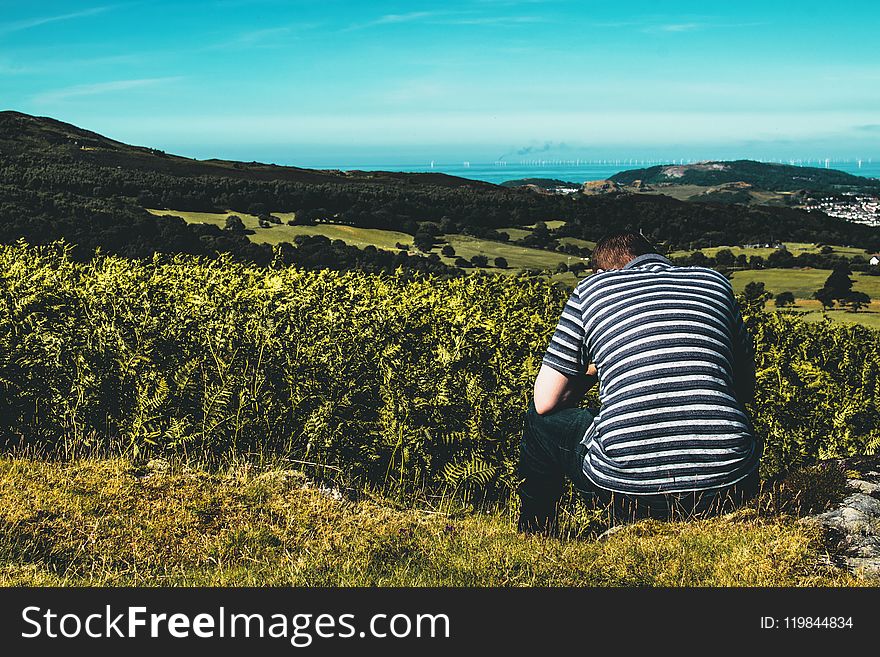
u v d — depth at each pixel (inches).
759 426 270.7
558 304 304.5
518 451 224.2
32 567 145.9
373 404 224.5
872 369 323.9
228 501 186.2
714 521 162.2
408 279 300.7
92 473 198.7
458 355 222.1
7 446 215.6
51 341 216.8
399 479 224.8
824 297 2856.8
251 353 222.2
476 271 334.0
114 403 222.2
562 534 177.5
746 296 350.9
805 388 275.4
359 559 155.9
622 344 134.4
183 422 216.8
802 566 140.9
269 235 3351.4
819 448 269.4
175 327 220.5
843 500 167.8
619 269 152.6
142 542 162.6
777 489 175.0
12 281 225.0
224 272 265.1
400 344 224.8
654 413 128.6
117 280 234.7
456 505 216.5
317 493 198.4
